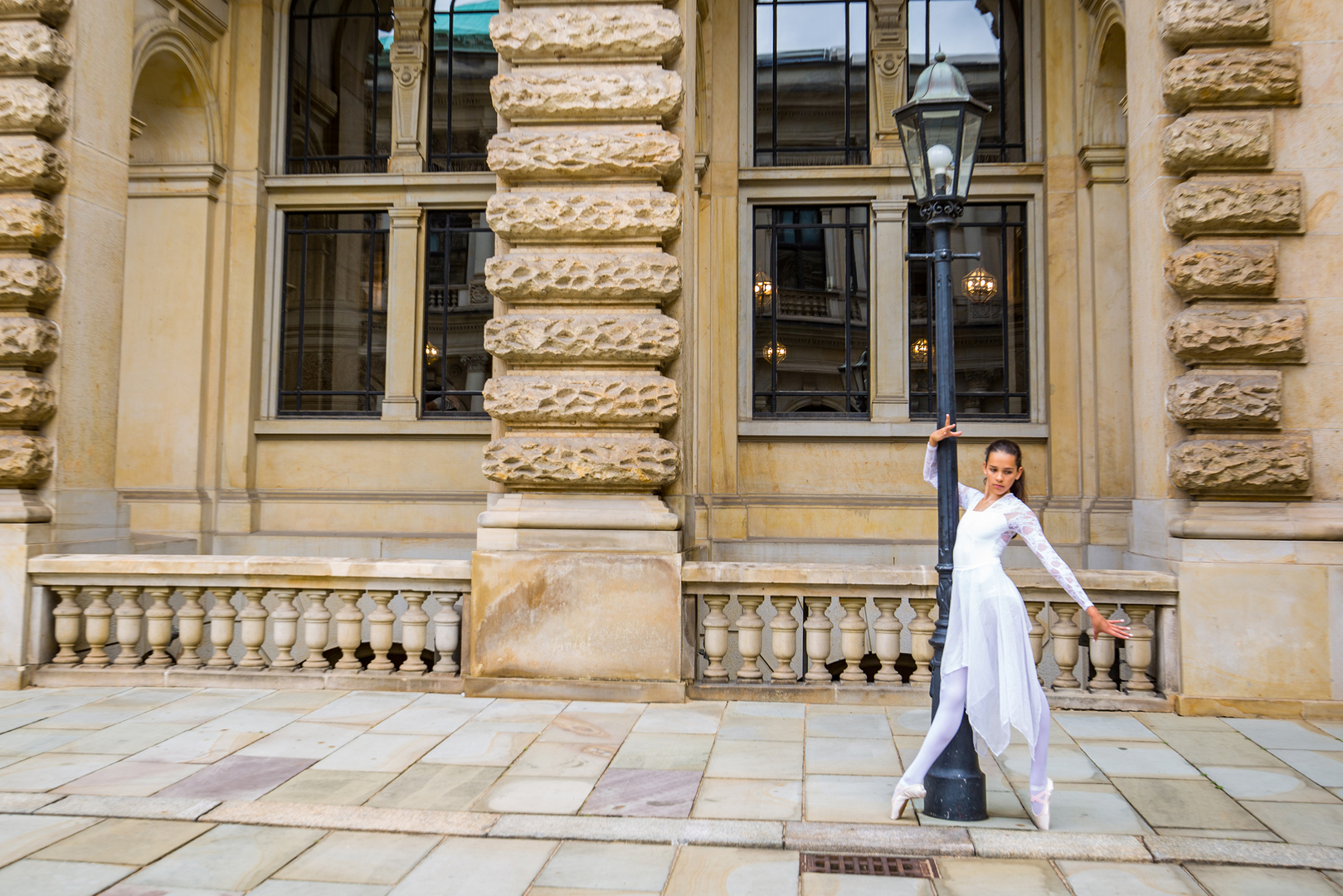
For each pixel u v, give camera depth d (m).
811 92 11.78
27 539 7.43
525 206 7.07
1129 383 10.54
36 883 3.71
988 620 4.23
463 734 5.84
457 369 11.88
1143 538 7.30
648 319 6.95
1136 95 7.50
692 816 4.46
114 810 4.50
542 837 4.22
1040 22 11.30
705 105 11.46
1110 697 6.62
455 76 12.10
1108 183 10.66
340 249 12.06
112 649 8.09
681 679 6.79
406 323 11.73
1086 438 10.68
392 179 11.71
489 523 6.98
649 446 6.88
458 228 11.98
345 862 3.94
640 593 6.78
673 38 7.09
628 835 4.22
